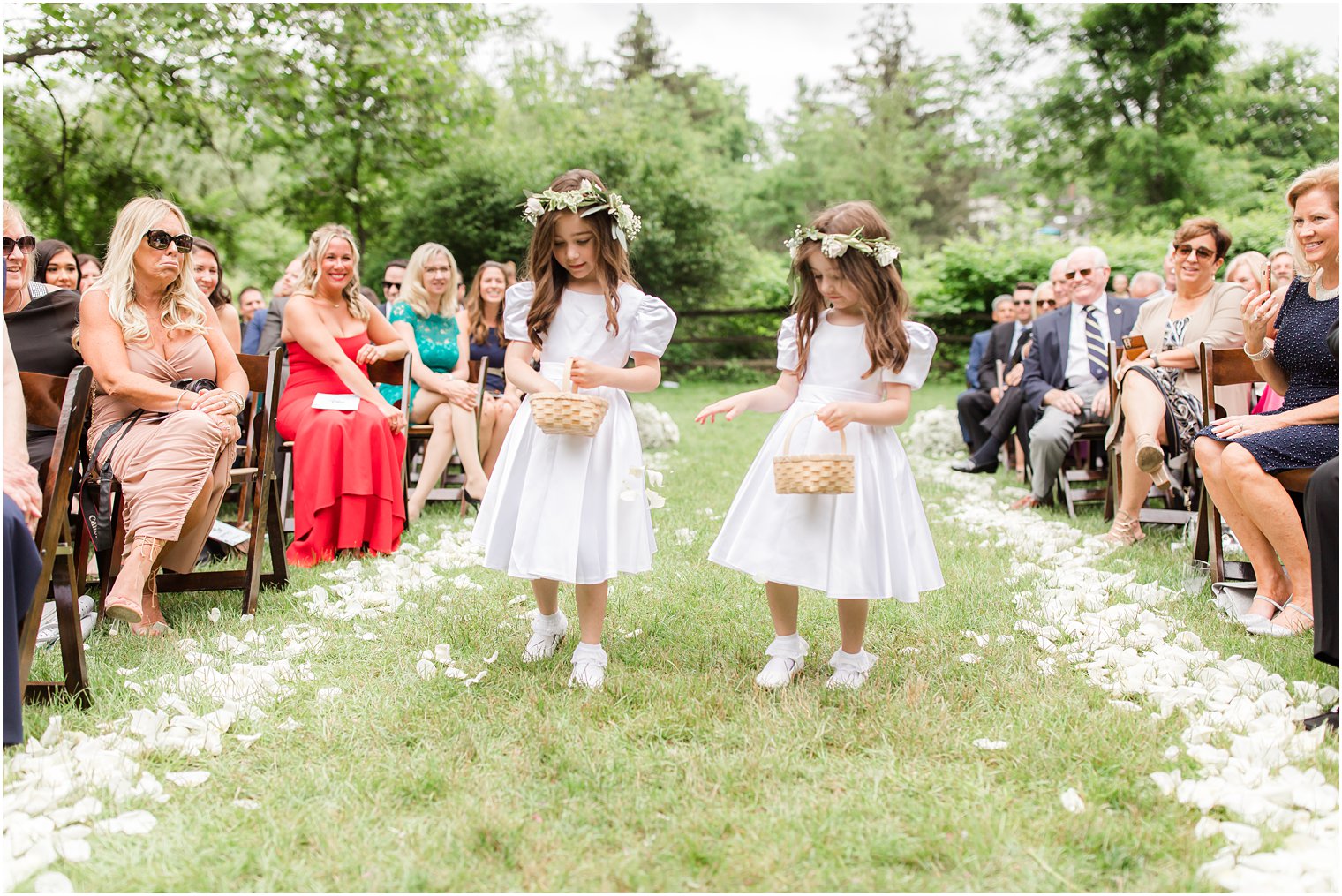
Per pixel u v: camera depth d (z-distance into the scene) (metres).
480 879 2.04
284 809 2.34
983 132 29.62
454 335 6.68
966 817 2.24
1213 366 4.16
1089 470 6.33
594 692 2.99
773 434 3.20
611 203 3.16
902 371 3.01
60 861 2.11
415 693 3.03
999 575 4.48
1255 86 27.52
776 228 36.34
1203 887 1.98
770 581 3.04
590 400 2.96
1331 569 2.71
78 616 2.93
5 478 2.55
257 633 3.70
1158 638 3.52
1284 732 2.61
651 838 2.19
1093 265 6.59
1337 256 3.56
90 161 16.52
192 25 13.29
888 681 3.11
